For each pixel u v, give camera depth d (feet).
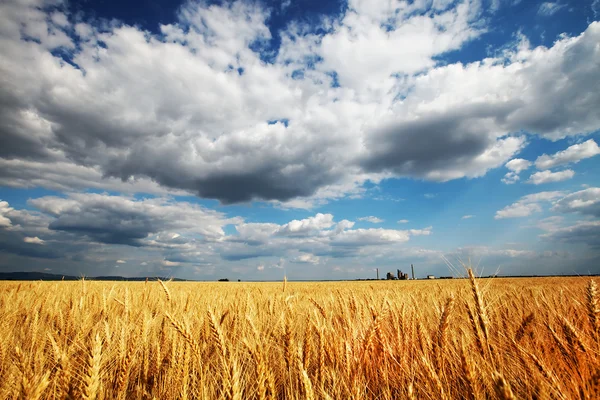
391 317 12.20
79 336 9.23
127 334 9.53
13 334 12.78
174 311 13.30
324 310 13.29
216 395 7.93
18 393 6.33
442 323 8.39
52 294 21.22
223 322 12.17
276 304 15.83
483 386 7.32
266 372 6.77
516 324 11.43
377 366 9.59
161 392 8.27
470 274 8.10
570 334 7.79
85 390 5.68
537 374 6.91
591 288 8.17
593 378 6.14
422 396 7.69
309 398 6.35
